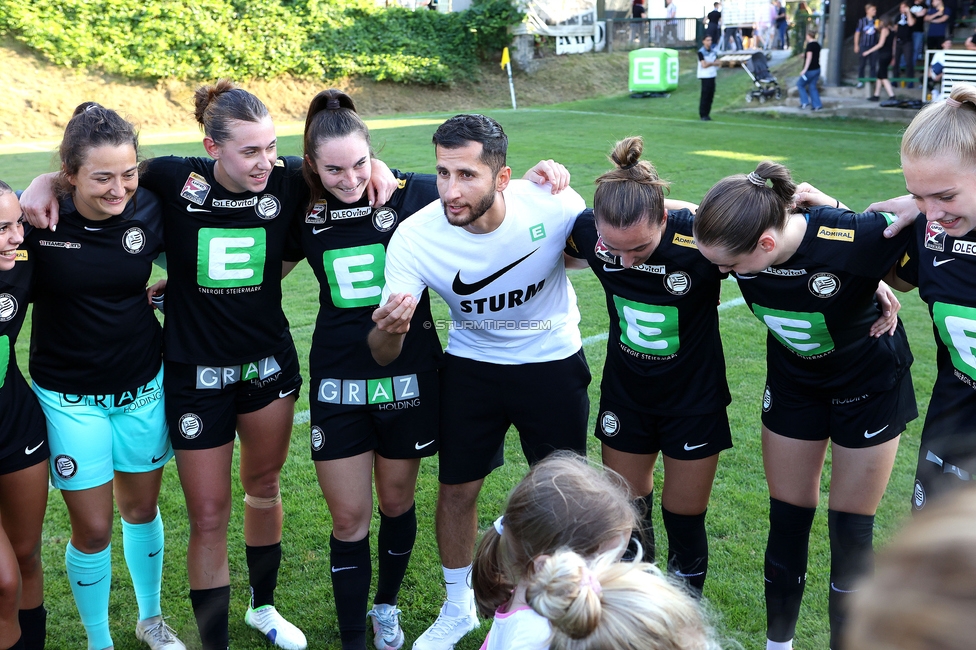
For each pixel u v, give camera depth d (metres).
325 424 3.02
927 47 17.98
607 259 2.90
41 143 17.45
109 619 3.43
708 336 2.92
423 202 3.08
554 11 26.22
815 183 11.32
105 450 2.93
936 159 2.09
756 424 4.99
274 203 3.01
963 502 0.84
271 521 3.24
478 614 3.40
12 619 2.66
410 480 3.16
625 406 3.05
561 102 24.27
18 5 20.02
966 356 2.41
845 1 20.38
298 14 23.39
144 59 20.81
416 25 25.20
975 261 2.33
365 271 3.03
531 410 3.12
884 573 0.84
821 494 4.20
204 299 3.00
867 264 2.59
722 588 3.47
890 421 2.79
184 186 2.94
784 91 20.83
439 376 3.17
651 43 27.67
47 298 2.82
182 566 3.76
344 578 3.01
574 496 1.92
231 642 3.27
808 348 2.76
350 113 2.81
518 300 3.03
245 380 3.08
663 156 13.52
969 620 0.75
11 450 2.74
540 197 3.00
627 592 1.59
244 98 2.76
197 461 3.00
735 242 2.47
